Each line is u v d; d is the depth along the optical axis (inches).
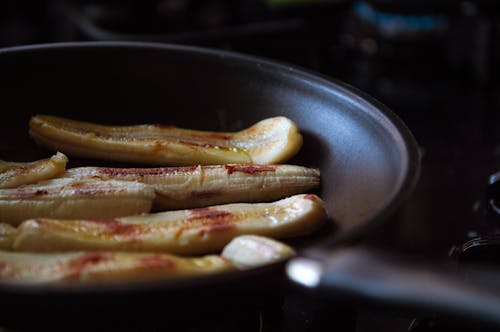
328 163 23.8
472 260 21.3
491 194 25.0
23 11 51.7
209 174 22.9
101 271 18.7
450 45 40.6
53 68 25.1
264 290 17.8
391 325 24.1
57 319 17.9
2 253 19.6
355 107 23.3
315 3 37.6
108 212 21.6
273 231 21.3
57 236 20.1
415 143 21.0
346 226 21.6
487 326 13.9
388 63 40.4
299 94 24.7
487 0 38.0
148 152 24.0
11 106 24.8
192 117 25.8
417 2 38.3
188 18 39.9
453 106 39.8
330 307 21.5
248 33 35.4
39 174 22.4
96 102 25.6
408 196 19.3
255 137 24.7
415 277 14.3
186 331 20.1
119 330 18.9
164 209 22.8
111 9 38.4
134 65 25.5
